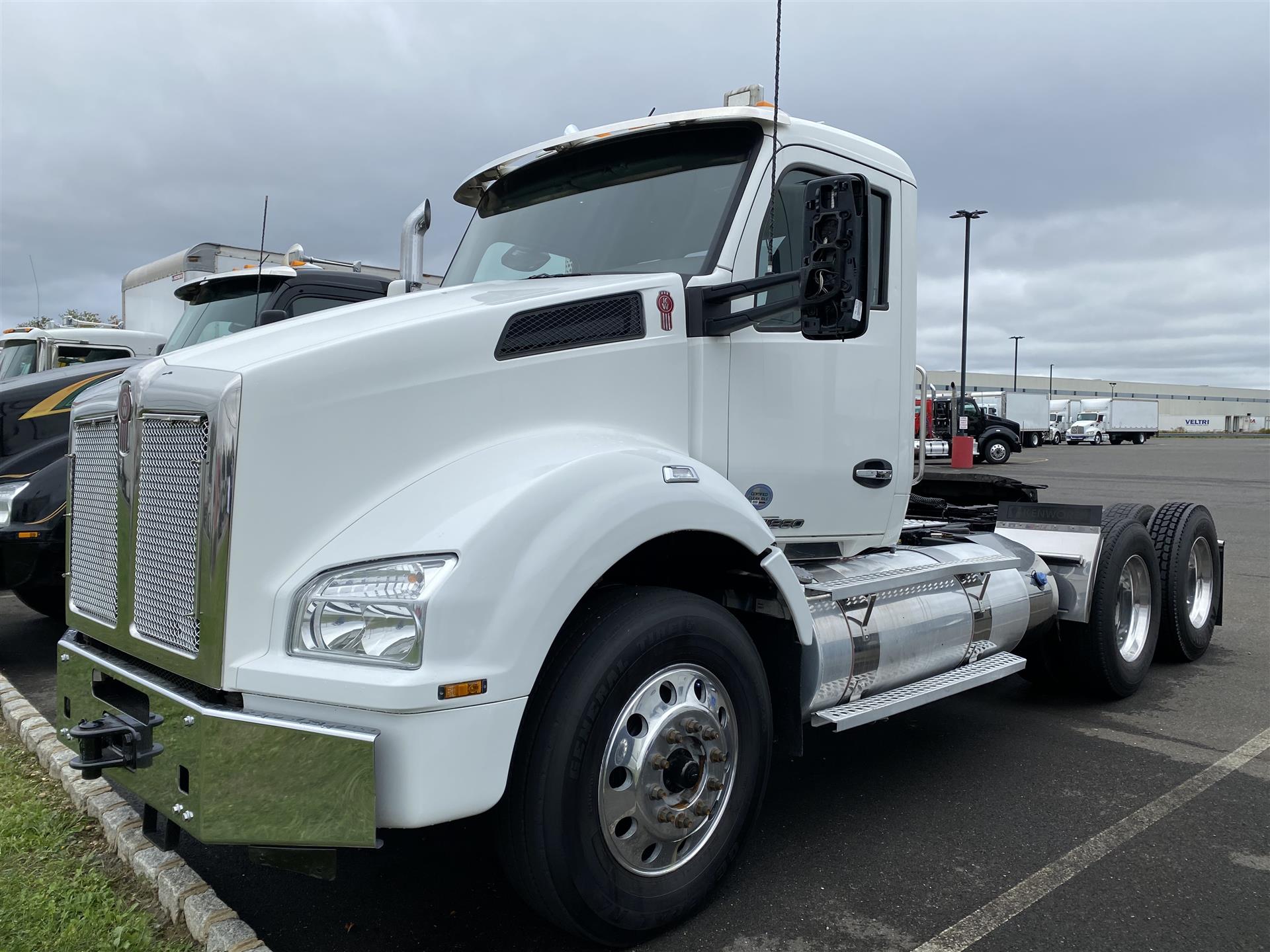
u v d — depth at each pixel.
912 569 3.88
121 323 10.91
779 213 3.42
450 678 2.20
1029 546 5.18
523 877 2.47
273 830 2.22
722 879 2.92
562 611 2.41
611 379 2.95
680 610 2.73
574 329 2.89
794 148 3.44
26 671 5.69
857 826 3.53
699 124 3.44
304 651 2.29
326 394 2.42
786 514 3.46
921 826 3.53
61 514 5.43
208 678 2.29
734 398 3.27
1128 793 3.88
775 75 3.01
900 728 4.76
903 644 3.64
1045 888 3.05
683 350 3.14
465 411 2.65
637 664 2.60
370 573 2.31
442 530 2.34
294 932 2.77
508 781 2.45
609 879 2.56
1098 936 2.76
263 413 2.32
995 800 3.79
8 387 5.84
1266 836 3.45
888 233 3.83
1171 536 5.77
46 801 3.63
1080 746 4.48
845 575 3.63
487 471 2.55
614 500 2.56
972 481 5.95
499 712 2.29
